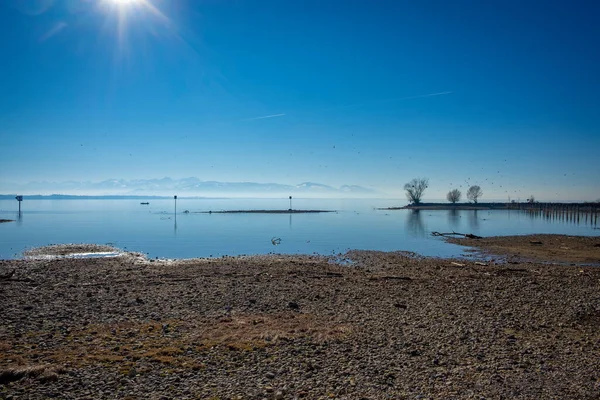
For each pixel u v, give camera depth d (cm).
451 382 1008
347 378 1021
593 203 14100
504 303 1836
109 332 1338
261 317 1576
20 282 2214
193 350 1187
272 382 991
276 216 11581
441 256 3878
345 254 3941
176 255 3844
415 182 18775
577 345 1289
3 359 1072
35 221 8800
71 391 910
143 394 911
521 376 1052
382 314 1639
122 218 10125
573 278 2544
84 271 2681
